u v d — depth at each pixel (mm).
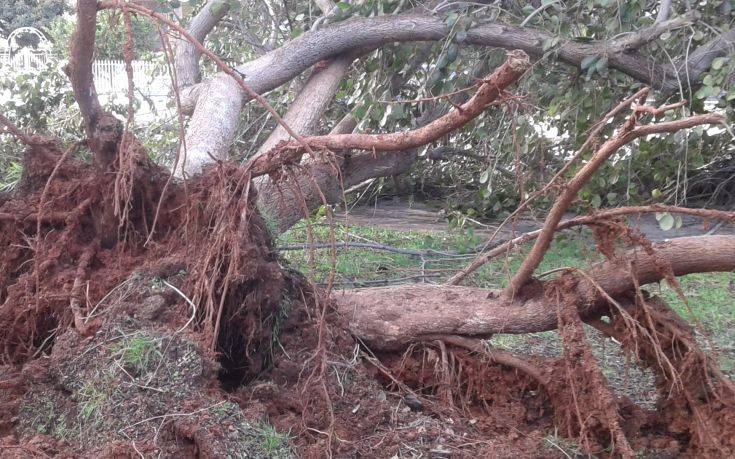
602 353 4738
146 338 3064
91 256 3674
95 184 3727
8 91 8734
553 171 7457
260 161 3475
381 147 3346
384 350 4059
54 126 7715
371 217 9477
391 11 6418
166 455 2703
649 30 6039
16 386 3145
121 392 2898
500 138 7723
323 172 5777
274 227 4398
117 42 9273
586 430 3371
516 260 6648
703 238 3582
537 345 4801
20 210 3814
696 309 5535
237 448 2709
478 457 3229
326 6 7004
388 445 3242
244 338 3461
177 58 6797
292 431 3119
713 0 6344
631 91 6859
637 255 3557
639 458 3363
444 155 8797
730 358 4586
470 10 6508
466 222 8430
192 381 2965
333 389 3420
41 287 3562
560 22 6117
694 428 3367
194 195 3617
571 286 3664
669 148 7117
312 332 3637
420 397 3766
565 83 6969
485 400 3861
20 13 23547
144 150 3699
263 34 8773
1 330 3520
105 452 2678
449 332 3945
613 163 7039
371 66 6570
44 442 2834
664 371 3467
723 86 6094
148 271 3471
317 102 6203
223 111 5500
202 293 3336
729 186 9062
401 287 4246
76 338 3180
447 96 3176
